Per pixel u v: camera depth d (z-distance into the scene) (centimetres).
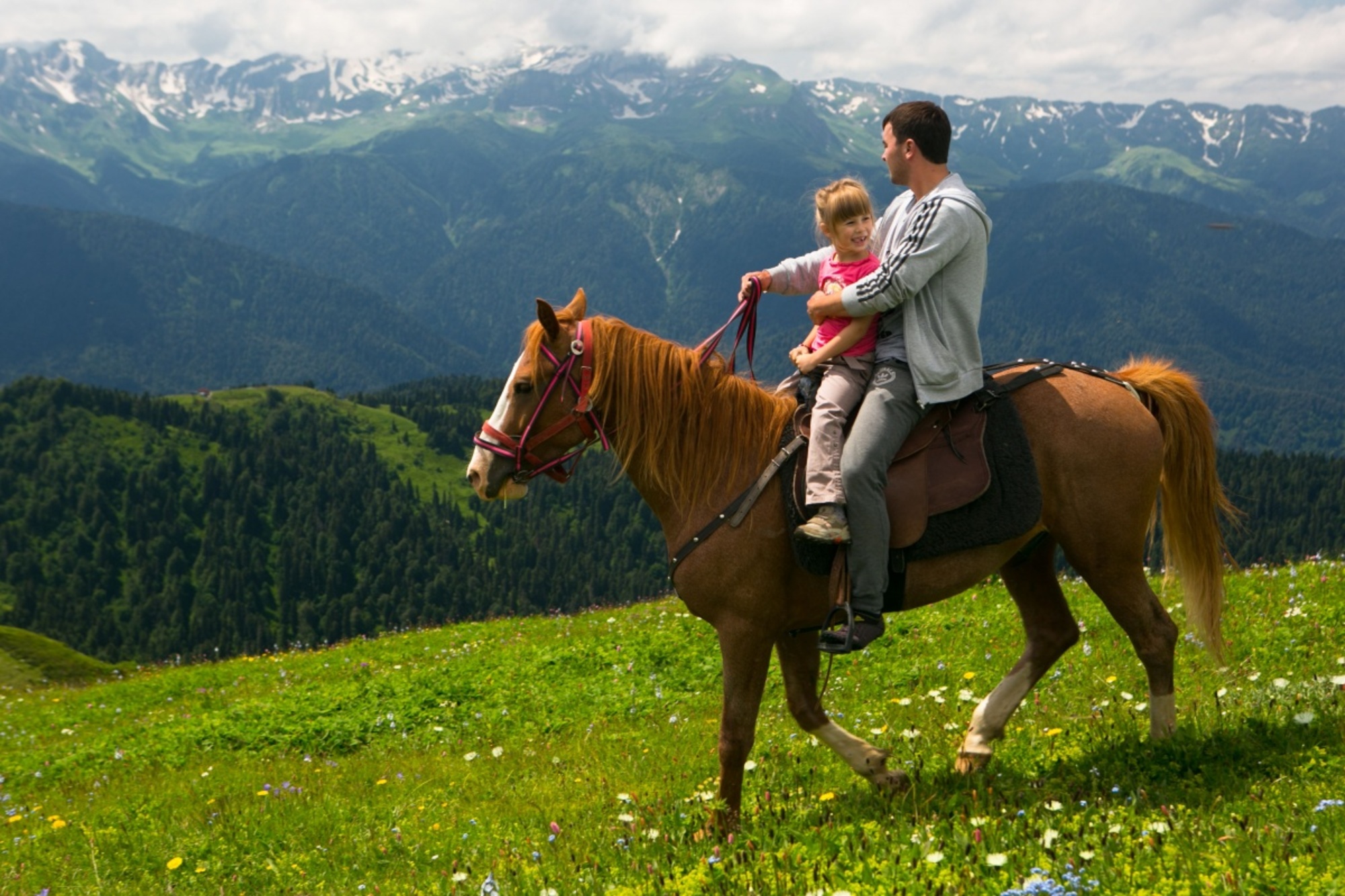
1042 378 661
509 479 667
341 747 1293
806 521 612
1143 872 427
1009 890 396
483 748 1153
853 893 442
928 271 592
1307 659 849
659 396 641
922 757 729
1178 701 785
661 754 942
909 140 643
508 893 572
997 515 621
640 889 505
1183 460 675
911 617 1309
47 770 1402
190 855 829
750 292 677
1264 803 501
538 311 649
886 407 607
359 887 666
